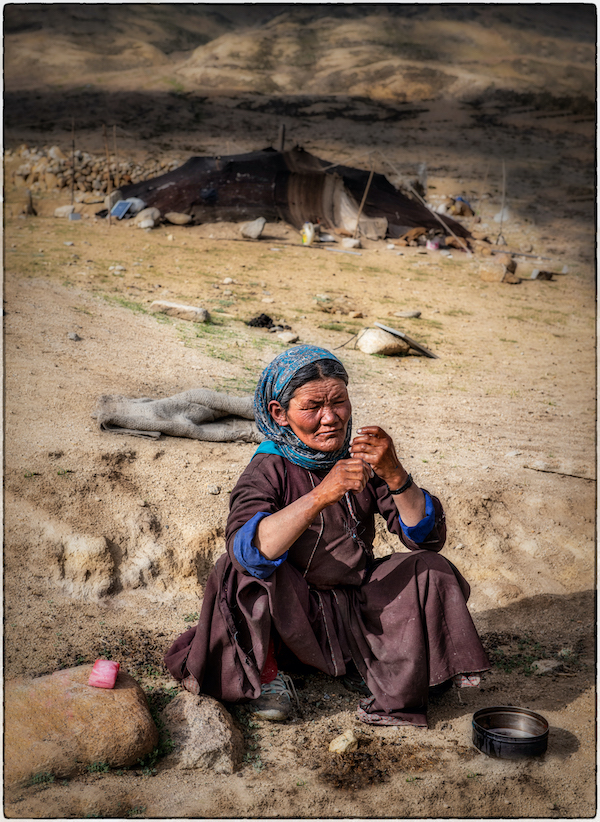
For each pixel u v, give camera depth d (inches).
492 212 856.3
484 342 392.5
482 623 164.4
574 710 131.7
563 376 340.2
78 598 152.1
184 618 153.7
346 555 120.6
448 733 123.9
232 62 1406.3
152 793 105.1
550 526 194.5
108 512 168.2
